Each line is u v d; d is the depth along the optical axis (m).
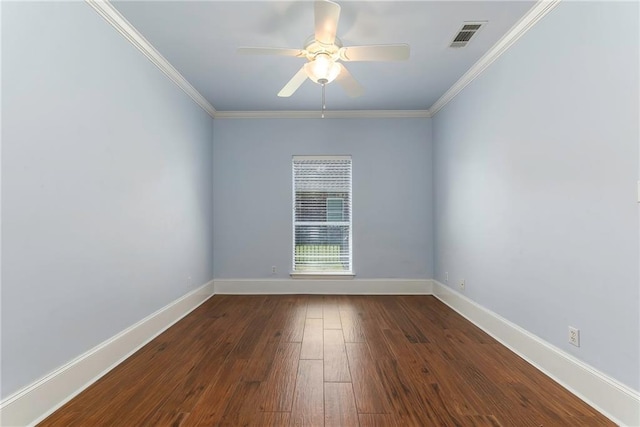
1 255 1.56
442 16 2.35
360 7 2.25
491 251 2.96
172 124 3.30
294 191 4.71
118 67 2.42
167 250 3.20
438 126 4.32
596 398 1.84
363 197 4.64
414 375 2.21
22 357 1.66
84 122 2.08
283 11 2.30
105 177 2.28
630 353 1.66
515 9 2.27
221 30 2.53
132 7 2.24
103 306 2.26
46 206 1.80
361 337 2.93
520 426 1.68
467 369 2.30
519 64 2.52
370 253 4.63
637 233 1.62
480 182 3.15
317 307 3.93
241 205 4.63
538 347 2.31
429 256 4.61
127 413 1.79
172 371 2.28
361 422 1.72
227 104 4.29
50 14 1.83
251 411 1.81
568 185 2.04
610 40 1.74
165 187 3.15
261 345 2.75
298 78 2.66
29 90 1.70
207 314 3.64
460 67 3.18
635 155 1.62
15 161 1.63
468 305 3.44
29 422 1.68
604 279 1.80
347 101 4.18
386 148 4.63
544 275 2.26
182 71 3.26
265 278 4.64
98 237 2.21
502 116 2.76
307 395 1.97
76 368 1.99
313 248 4.70
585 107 1.91
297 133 4.63
